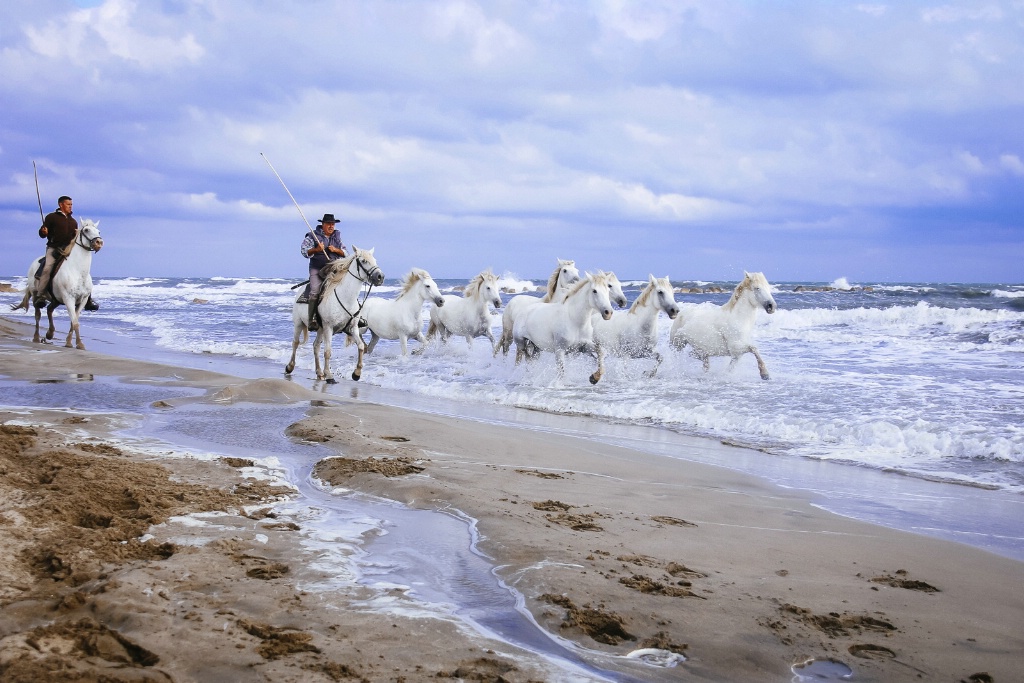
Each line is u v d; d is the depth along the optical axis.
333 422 7.94
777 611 3.60
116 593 3.26
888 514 5.71
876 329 21.91
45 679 2.49
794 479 6.91
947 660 3.17
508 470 6.31
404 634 3.10
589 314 12.80
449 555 4.16
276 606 3.30
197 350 18.98
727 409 10.45
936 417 9.52
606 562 4.10
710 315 13.59
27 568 3.57
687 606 3.58
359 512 4.93
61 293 15.40
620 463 7.12
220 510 4.70
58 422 7.60
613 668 2.99
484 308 16.41
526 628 3.32
